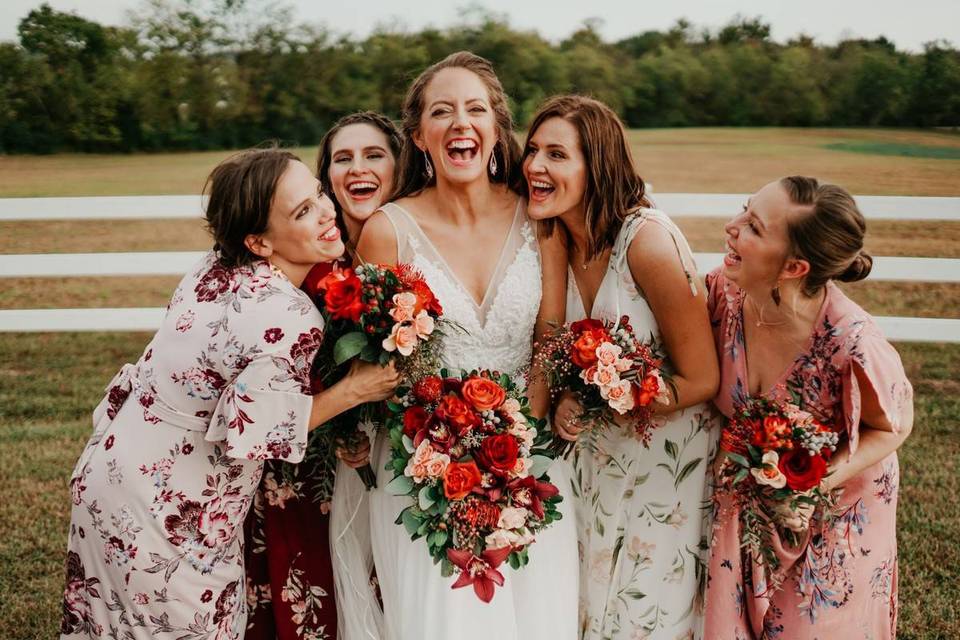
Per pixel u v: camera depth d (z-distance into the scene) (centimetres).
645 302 262
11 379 612
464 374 251
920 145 1806
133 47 2041
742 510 254
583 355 241
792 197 232
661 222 255
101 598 246
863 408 241
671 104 2198
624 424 268
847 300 244
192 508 240
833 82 2148
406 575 256
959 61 2080
